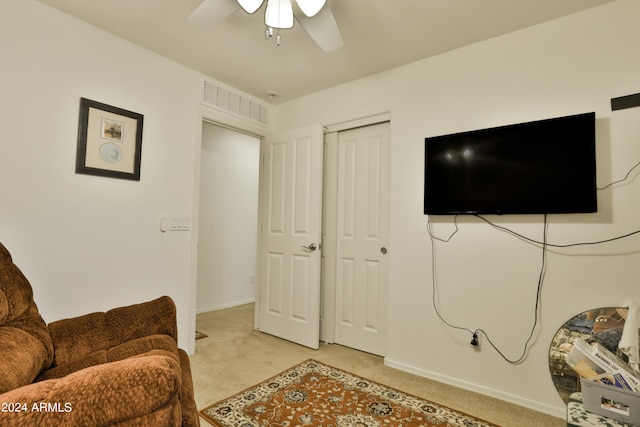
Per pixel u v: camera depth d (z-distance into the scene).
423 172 2.35
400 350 2.38
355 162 2.86
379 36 2.11
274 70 2.61
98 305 2.06
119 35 2.16
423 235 2.32
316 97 3.02
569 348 1.77
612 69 1.74
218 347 2.74
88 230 2.03
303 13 1.58
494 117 2.09
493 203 2.01
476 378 2.07
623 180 1.70
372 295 2.71
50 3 1.85
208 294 3.91
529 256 1.93
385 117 2.61
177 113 2.51
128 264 2.21
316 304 2.75
